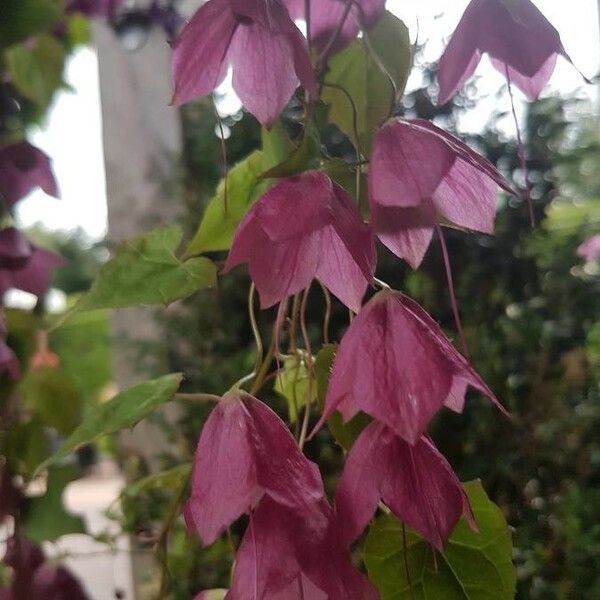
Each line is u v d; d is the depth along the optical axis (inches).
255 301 14.0
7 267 11.1
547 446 13.2
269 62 6.0
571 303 14.5
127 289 7.2
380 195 5.2
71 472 11.2
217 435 5.7
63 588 10.9
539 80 6.4
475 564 6.9
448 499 5.4
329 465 12.8
